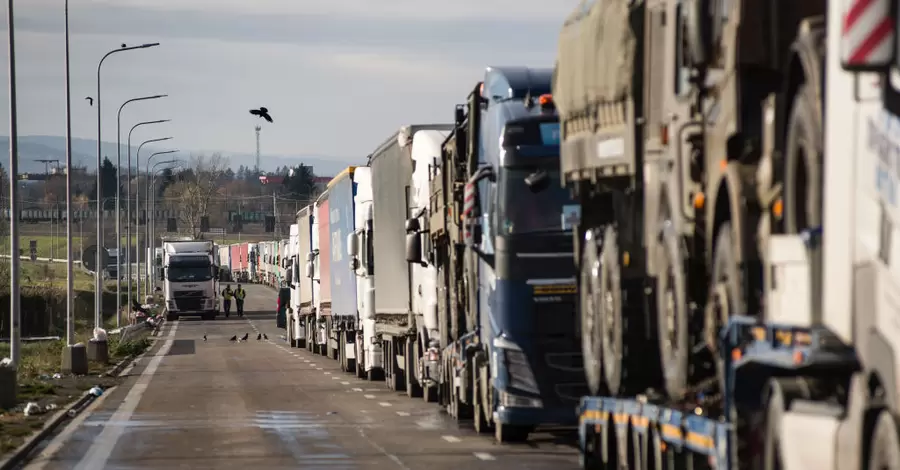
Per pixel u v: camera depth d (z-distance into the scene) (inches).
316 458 2297.0
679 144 1446.9
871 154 948.6
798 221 1090.1
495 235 2373.3
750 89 1203.9
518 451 2345.0
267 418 3206.2
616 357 1737.2
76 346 5236.2
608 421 1788.9
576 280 2026.3
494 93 2471.7
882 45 840.9
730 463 1211.9
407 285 3673.7
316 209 6884.8
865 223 959.0
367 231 4596.5
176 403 3801.7
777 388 1113.4
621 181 1752.0
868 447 962.7
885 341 930.1
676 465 1450.5
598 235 1884.8
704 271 1417.3
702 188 1369.3
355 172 4995.1
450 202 2915.8
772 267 1137.4
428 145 3302.2
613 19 1704.0
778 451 1134.4
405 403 3634.4
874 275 945.5
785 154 1111.0
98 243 7283.5
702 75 1342.3
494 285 2386.8
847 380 1011.9
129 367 6186.0
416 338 3663.9
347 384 4628.4
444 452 2347.4
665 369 1521.9
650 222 1590.8
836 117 996.6
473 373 2704.2
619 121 1713.8
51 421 3053.6
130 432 2886.3
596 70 1780.3
